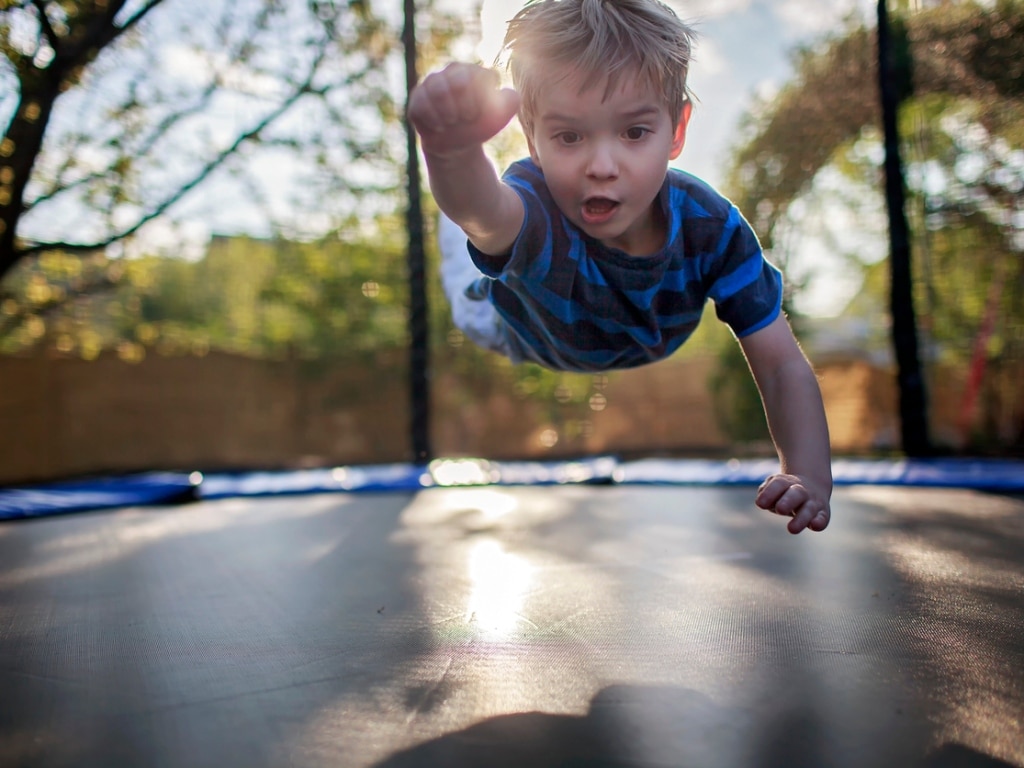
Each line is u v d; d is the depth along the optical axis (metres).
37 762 1.07
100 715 1.22
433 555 2.40
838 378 6.50
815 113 5.91
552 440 6.69
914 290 4.85
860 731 1.11
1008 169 4.88
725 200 1.54
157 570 2.32
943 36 4.84
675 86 1.30
